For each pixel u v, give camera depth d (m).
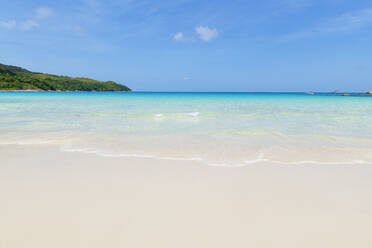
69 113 14.88
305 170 4.71
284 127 10.12
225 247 2.42
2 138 7.41
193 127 10.04
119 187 3.81
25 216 2.90
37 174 4.35
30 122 10.82
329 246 2.43
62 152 5.92
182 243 2.47
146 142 7.14
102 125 10.33
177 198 3.44
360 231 2.67
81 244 2.42
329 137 8.02
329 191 3.72
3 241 2.43
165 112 16.27
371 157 5.65
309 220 2.89
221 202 3.33
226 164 5.09
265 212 3.07
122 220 2.85
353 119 12.88
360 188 3.83
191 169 4.74
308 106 23.44
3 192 3.56
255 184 3.98
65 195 3.49
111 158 5.46
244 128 9.84
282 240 2.52
